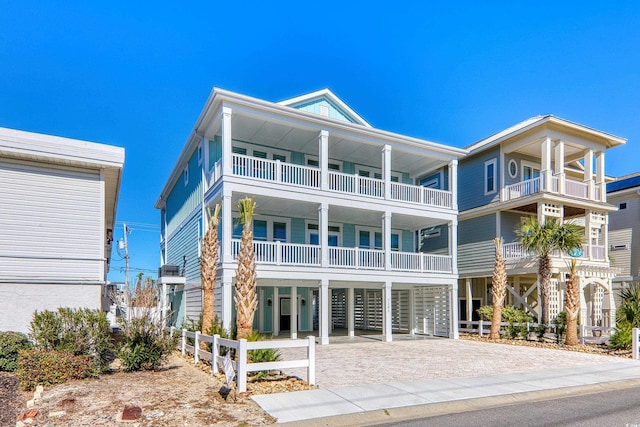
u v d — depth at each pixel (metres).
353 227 20.77
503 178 21.81
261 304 18.59
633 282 24.92
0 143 10.78
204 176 17.38
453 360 12.23
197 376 9.38
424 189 19.31
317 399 7.44
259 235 18.22
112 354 11.97
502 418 6.68
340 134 17.09
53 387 8.16
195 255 18.69
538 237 17.75
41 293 11.22
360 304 23.53
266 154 18.45
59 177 11.80
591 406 7.46
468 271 22.86
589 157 21.69
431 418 6.71
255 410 6.75
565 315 17.00
